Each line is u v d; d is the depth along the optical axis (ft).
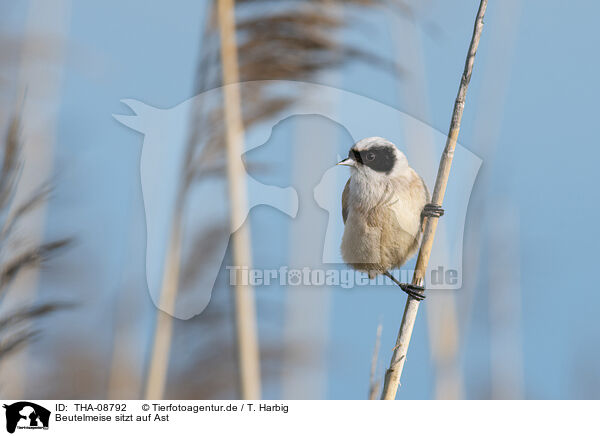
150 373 23.99
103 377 26.37
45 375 25.41
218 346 25.12
